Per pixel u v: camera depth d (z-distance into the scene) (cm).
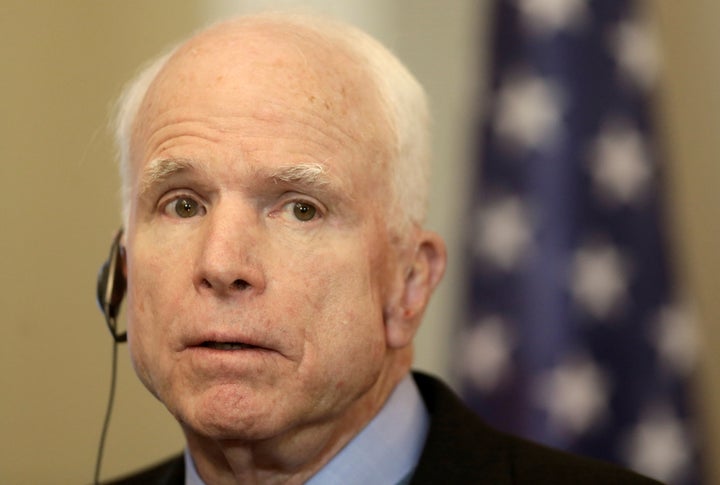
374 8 908
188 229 405
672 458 728
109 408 510
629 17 800
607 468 448
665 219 768
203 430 393
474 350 747
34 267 838
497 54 799
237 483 439
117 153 477
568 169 758
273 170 391
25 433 822
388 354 456
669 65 913
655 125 786
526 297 743
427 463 446
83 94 862
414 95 452
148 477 545
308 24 439
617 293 745
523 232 754
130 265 429
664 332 745
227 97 400
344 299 404
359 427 444
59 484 826
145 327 411
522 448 458
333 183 399
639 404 731
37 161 846
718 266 895
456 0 910
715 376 880
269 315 389
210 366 390
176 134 402
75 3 869
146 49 879
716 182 903
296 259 396
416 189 450
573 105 770
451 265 882
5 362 820
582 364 728
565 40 780
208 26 455
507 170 770
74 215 848
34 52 852
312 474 436
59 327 839
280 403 393
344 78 419
